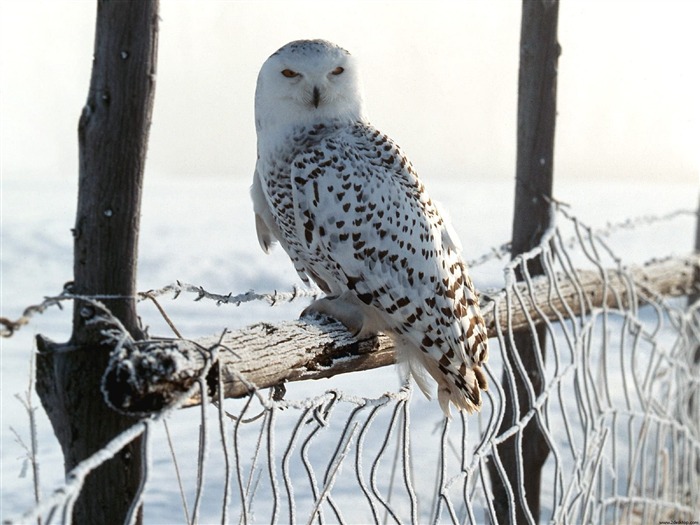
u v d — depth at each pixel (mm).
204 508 6559
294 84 4652
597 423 5703
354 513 6648
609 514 7480
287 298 4930
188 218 27047
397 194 4570
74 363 3100
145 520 6242
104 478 3197
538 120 6246
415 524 4039
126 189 3166
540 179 6277
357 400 3732
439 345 4543
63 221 24297
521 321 5676
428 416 8727
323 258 4695
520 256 5391
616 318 13258
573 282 5906
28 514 2289
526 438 6234
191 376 2947
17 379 9367
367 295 4484
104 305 3141
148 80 3145
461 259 4859
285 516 6484
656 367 7094
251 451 7137
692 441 7602
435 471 7527
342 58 4715
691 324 8062
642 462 6570
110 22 3082
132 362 2828
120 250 3184
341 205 4539
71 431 3148
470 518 4293
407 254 4500
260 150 4895
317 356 4070
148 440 2711
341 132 4715
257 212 5137
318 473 7176
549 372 10008
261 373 3568
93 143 3135
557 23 6230
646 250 22109
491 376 4711
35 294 15773
